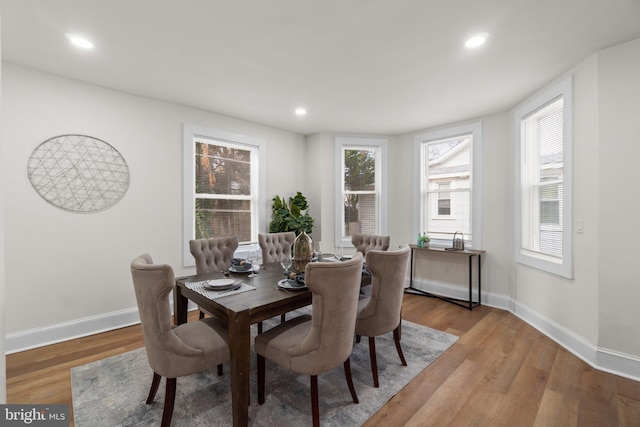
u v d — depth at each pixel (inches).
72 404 76.9
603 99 93.2
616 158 91.4
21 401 78.2
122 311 125.8
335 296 66.4
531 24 81.2
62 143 112.3
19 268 104.8
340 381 87.6
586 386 84.9
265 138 176.4
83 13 77.1
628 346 90.2
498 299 151.9
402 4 73.6
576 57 98.3
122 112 126.1
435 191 178.5
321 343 67.1
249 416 73.0
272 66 104.8
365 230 195.3
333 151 190.7
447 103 138.8
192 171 146.6
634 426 69.8
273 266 119.5
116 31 84.9
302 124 173.8
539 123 129.1
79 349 105.9
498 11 76.0
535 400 79.1
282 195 185.8
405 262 89.7
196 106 144.2
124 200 126.7
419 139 181.8
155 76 112.3
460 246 158.9
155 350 66.3
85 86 117.1
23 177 105.3
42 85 108.3
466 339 115.3
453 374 91.2
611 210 92.4
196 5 74.2
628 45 89.4
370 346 86.0
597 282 95.1
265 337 77.0
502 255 150.6
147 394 80.8
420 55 97.3
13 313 103.9
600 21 79.8
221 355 72.7
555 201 120.0
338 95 130.0
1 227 42.2
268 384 86.5
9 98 102.7
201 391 82.6
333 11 76.3
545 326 119.8
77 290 115.7
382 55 97.3
